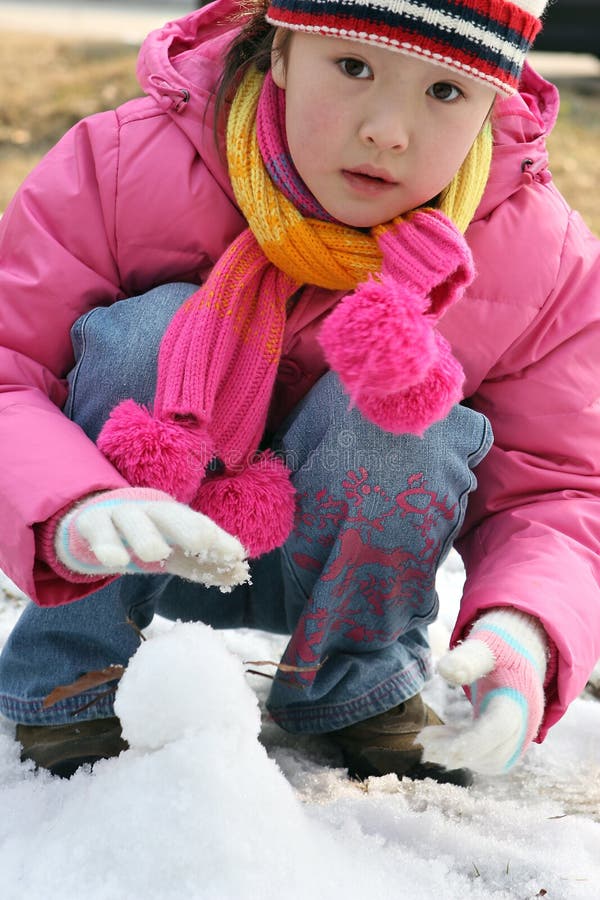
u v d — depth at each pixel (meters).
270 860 1.12
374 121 1.22
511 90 1.28
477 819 1.37
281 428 1.44
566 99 6.13
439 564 1.42
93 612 1.41
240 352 1.33
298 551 1.40
